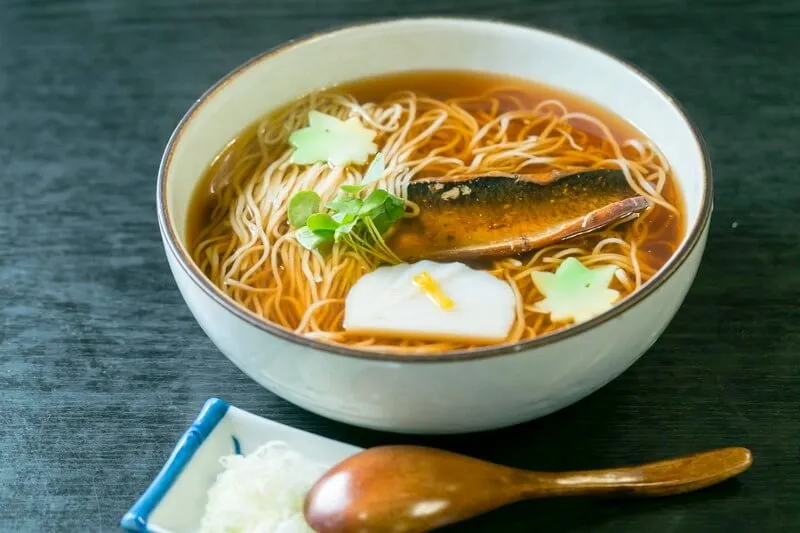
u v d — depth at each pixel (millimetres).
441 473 511
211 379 580
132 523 510
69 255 639
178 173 577
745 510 523
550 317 553
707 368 571
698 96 701
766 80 710
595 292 558
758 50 731
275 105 639
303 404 532
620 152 615
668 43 739
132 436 560
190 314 608
